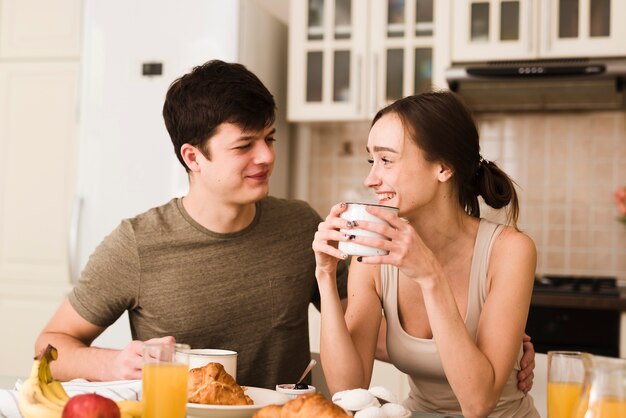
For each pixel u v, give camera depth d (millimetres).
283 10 3664
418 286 1511
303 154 3629
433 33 3193
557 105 3285
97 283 1641
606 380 925
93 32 3135
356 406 1135
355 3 3281
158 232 1655
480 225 1507
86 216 3088
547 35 3023
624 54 2971
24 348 3611
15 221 3750
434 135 1402
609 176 3297
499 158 3395
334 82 3307
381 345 1700
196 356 1266
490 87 3127
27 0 3781
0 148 3777
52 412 998
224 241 1660
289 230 1724
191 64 3049
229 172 1568
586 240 3309
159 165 3045
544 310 2734
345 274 1798
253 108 1552
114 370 1431
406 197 1419
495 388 1318
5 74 3779
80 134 3123
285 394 1275
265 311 1667
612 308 2656
